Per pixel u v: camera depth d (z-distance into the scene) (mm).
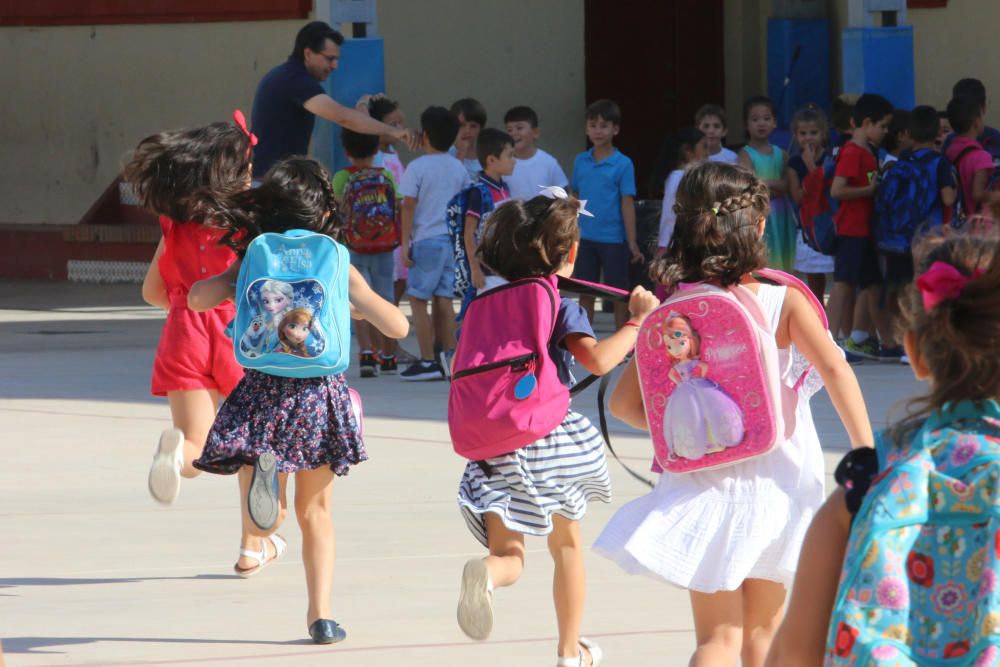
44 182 48750
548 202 10766
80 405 23609
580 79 48000
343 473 11805
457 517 16062
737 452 8719
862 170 26641
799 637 5738
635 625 12242
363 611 12703
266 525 11445
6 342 32188
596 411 22688
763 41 48531
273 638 11977
